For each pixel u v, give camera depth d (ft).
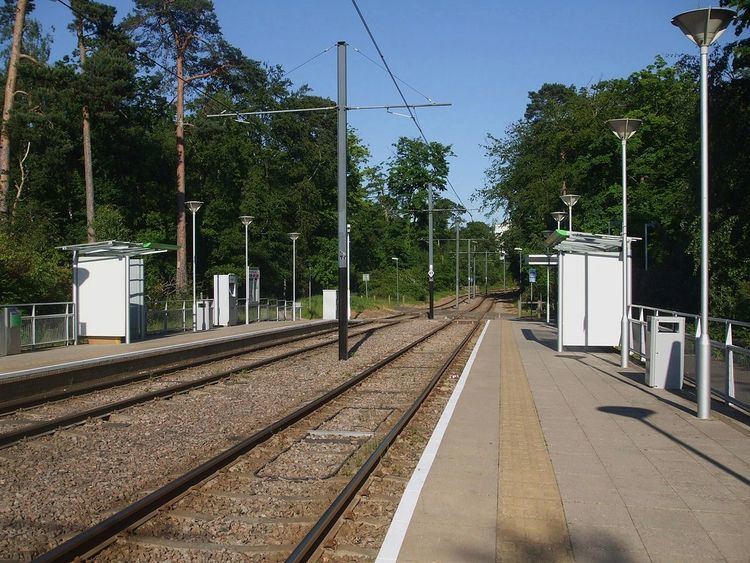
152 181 162.61
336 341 88.79
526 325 127.65
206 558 18.72
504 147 193.88
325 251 221.87
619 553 17.51
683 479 24.02
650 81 136.56
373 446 30.91
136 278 78.23
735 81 80.28
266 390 49.16
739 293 82.94
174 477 26.53
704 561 17.04
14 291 77.87
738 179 80.74
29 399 42.65
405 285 277.85
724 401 37.99
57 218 141.08
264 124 187.62
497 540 18.37
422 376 56.13
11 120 99.71
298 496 24.23
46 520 21.68
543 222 171.12
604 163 136.15
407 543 18.13
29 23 153.07
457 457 27.09
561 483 23.56
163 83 134.62
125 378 52.29
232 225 176.76
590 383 47.70
